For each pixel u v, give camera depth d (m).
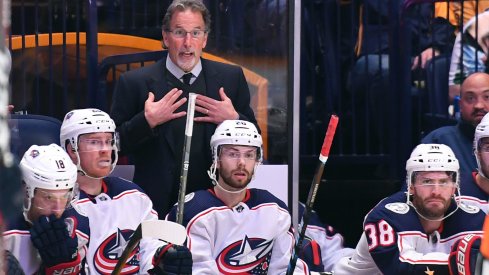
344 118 17.94
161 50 15.57
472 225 12.79
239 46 15.33
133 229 12.64
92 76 15.47
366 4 17.72
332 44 17.91
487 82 15.55
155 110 13.74
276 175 14.95
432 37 17.56
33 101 15.39
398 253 12.39
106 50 15.69
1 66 4.16
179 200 12.12
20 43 15.35
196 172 13.98
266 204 13.16
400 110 17.61
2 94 4.16
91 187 12.59
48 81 15.48
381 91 17.69
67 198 11.44
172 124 13.95
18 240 11.33
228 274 12.88
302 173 17.81
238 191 12.97
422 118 17.67
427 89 17.64
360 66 17.81
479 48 17.39
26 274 11.44
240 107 14.47
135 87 14.19
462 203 13.64
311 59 17.83
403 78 17.56
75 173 11.52
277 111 15.15
